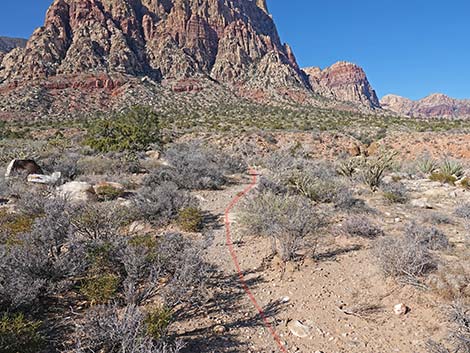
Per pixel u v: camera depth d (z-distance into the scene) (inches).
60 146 907.4
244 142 1477.6
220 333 140.4
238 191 456.8
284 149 1296.8
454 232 275.4
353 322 152.9
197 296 159.3
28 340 117.0
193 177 464.1
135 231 261.7
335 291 180.7
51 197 306.7
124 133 931.3
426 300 164.4
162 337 123.0
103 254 180.5
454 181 565.9
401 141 1489.9
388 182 500.1
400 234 269.0
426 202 380.8
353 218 285.7
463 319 130.0
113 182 417.7
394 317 155.9
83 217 205.6
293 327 146.6
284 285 186.4
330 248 242.1
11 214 265.3
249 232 272.5
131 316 120.4
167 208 299.1
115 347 120.8
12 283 141.3
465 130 1736.0
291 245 218.7
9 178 418.6
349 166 557.9
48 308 150.9
